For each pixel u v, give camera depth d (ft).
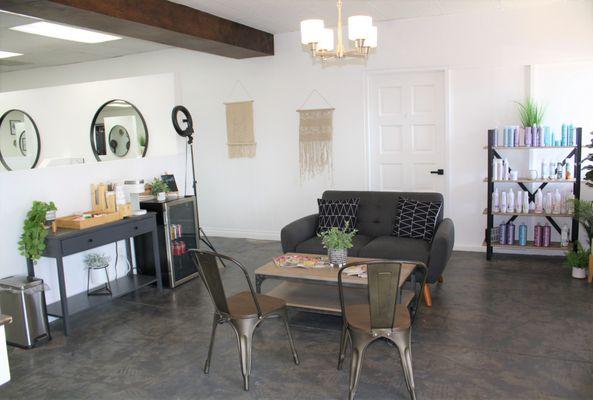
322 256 13.23
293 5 15.30
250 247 20.18
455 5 16.10
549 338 10.75
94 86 19.72
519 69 16.85
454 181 18.21
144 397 9.05
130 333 12.02
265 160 21.18
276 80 20.38
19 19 15.39
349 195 16.51
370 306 8.34
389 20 18.06
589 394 8.51
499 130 17.38
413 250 13.41
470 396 8.58
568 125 15.47
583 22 15.89
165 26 14.10
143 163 16.40
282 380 9.42
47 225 12.27
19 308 11.23
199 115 22.18
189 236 16.34
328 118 19.67
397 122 18.86
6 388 9.57
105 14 12.09
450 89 17.78
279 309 9.80
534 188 17.13
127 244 15.60
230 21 17.08
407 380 8.49
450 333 11.20
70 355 10.94
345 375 9.52
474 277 15.16
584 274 14.57
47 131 20.95
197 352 10.82
